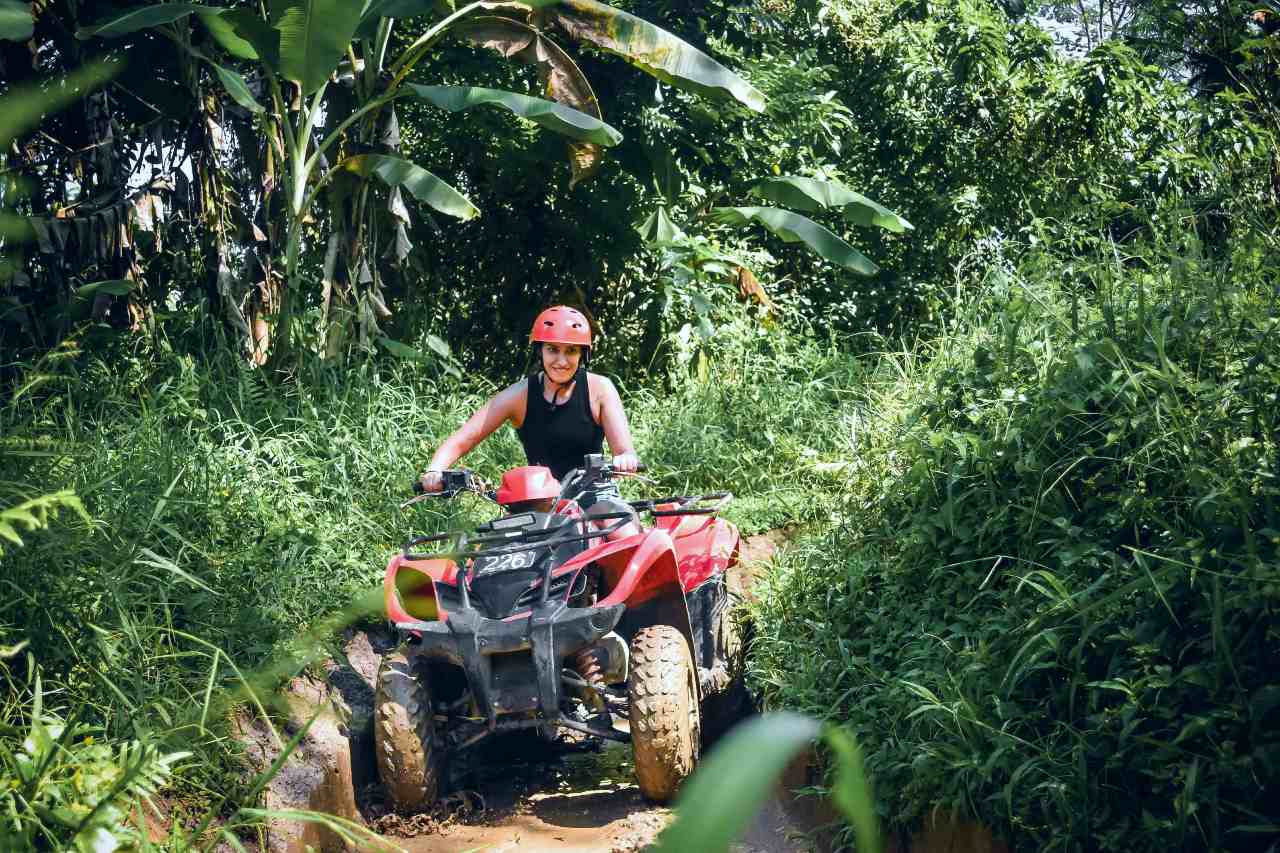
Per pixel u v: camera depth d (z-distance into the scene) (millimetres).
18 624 3199
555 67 8141
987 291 5602
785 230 9805
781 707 4254
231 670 3857
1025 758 3033
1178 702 2811
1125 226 6438
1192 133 8117
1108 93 11562
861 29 13898
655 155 10398
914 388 5617
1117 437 3463
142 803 3139
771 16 11898
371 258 8453
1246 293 3791
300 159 7875
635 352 10656
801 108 11609
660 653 4340
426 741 4316
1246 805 2564
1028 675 3234
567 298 10906
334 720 4336
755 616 5359
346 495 6012
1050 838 2840
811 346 9836
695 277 10195
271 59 7477
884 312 12422
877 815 3334
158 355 7055
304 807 3723
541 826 4254
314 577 4895
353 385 7473
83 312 7059
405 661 4430
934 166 13164
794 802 4078
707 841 284
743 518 6812
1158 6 6168
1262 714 2566
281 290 8414
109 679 3230
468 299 11180
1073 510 3775
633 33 8133
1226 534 2988
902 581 4277
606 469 4891
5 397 5348
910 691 3570
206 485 5047
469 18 8102
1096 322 4039
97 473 4438
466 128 10383
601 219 10391
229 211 8266
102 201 7398
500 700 4312
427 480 4969
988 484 3943
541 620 4262
